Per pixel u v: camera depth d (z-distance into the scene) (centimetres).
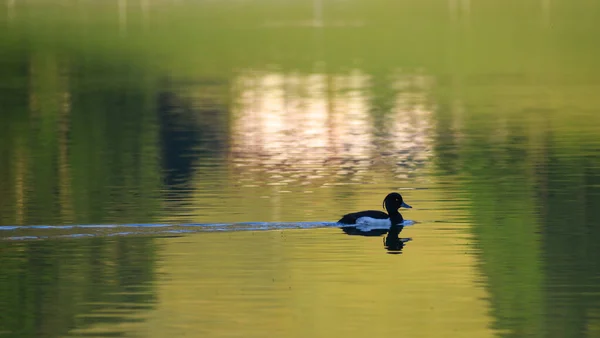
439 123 4341
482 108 4775
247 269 2094
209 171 3291
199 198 2852
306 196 2869
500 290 1936
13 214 2658
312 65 6900
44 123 4384
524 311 1817
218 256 2191
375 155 3575
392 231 2434
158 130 4197
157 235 2386
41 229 2453
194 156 3588
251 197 2853
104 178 3183
